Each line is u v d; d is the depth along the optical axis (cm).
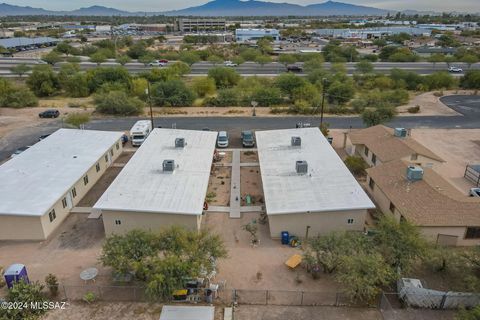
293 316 2128
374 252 2309
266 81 8219
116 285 2366
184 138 4184
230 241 2842
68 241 2855
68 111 6562
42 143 4091
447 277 2427
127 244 2273
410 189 3020
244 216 3191
